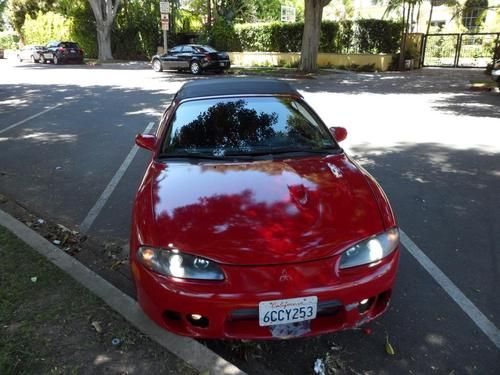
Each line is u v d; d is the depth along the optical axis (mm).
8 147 7938
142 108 11953
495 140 7980
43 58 33344
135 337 2795
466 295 3359
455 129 8930
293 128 3777
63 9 39375
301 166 3281
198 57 22016
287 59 25938
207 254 2465
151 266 2561
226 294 2404
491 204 5082
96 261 3955
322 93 14539
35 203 5316
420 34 24172
